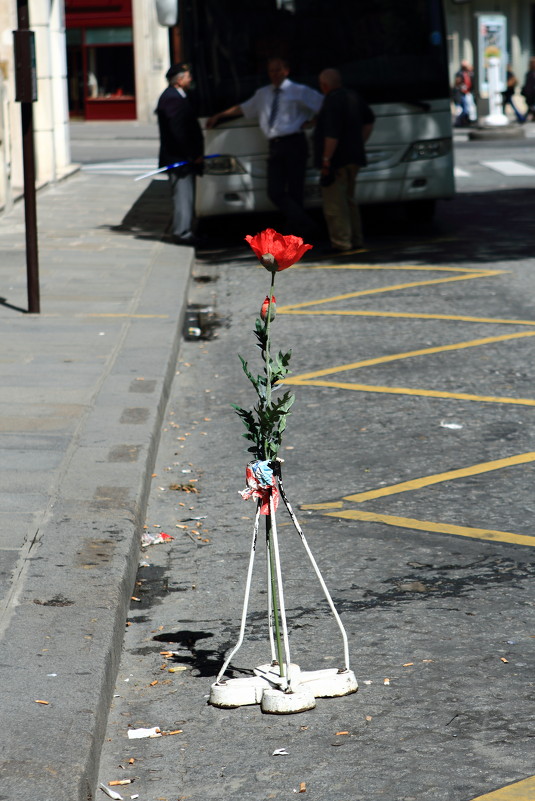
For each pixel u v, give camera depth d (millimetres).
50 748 4867
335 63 21219
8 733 4988
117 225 23734
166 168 20953
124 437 9617
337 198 20953
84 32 64375
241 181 21344
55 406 10578
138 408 10516
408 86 21531
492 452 9906
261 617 6832
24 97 14438
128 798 4945
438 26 21531
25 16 14141
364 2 21188
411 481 9234
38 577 6738
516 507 8602
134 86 64438
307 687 5754
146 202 27703
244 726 5551
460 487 9062
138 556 7617
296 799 4906
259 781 5059
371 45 21281
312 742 5375
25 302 15734
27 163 14656
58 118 34375
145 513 8469
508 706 5672
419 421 10875
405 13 21375
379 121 21547
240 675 6035
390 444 10211
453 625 6633
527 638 6441
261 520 8438
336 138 20266
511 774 5047
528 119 63469
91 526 7590
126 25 63688
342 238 21219
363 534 8148
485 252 20516
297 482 9297
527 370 12664
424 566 7543
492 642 6402
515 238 21938
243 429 10773
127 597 6883
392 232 23438
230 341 14664
